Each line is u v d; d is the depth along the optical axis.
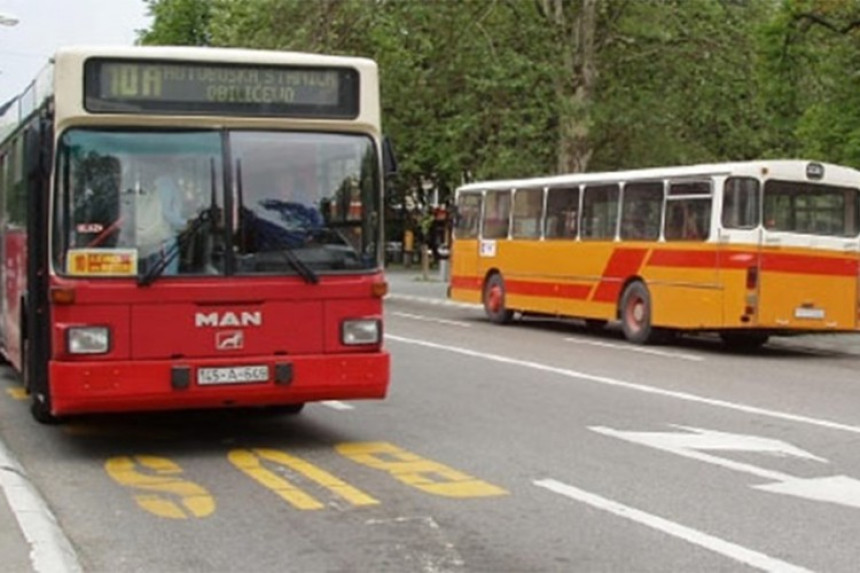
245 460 10.84
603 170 36.44
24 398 14.90
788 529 8.20
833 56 26.67
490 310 28.94
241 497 9.33
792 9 26.41
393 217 18.31
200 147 10.67
